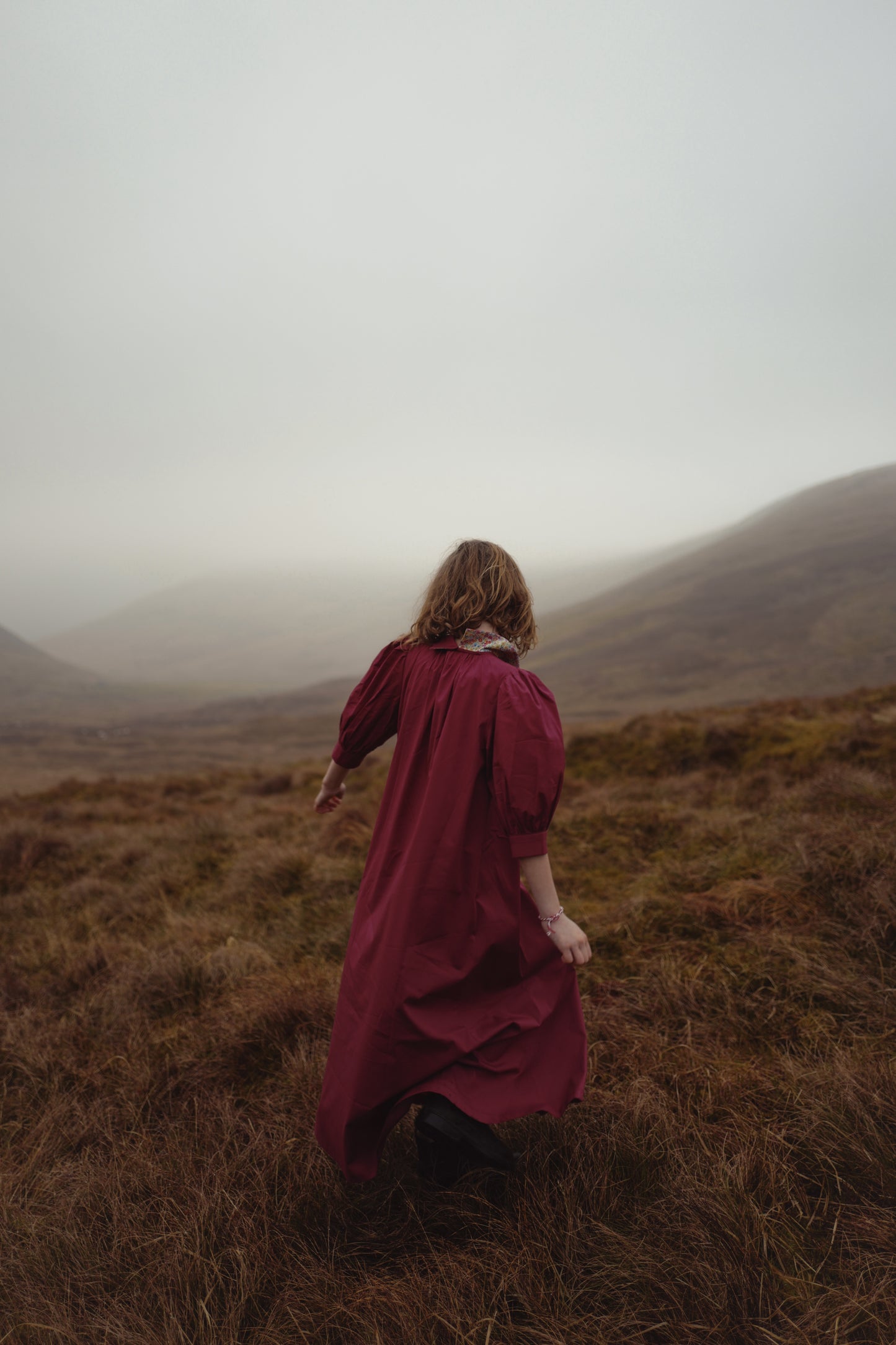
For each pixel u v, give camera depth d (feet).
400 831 5.40
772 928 9.75
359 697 5.98
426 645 5.65
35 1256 5.11
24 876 19.65
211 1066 7.98
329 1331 4.45
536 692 5.00
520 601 5.51
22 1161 6.63
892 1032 7.27
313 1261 4.97
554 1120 6.14
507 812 4.82
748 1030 7.68
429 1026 4.94
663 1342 4.27
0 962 12.25
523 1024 5.08
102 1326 4.49
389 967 4.99
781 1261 4.71
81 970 11.32
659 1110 6.03
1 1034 9.34
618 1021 7.99
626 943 10.10
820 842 11.57
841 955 8.79
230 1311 4.58
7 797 47.85
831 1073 6.45
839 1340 4.09
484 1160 4.92
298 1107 6.88
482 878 5.09
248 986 9.96
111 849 21.58
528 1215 5.09
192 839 22.07
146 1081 7.75
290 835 21.15
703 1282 4.50
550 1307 4.46
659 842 15.66
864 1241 4.83
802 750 24.29
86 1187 5.86
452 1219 5.30
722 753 27.86
